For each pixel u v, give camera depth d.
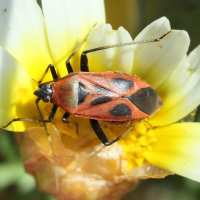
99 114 0.06
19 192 0.07
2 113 0.06
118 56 0.06
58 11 0.06
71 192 0.06
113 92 0.06
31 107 0.06
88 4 0.06
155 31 0.06
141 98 0.06
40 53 0.06
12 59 0.06
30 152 0.06
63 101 0.06
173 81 0.06
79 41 0.06
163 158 0.06
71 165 0.06
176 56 0.06
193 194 0.07
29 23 0.06
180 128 0.06
